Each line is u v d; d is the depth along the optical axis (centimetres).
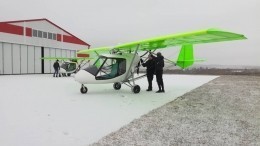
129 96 891
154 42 892
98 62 963
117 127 465
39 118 533
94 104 717
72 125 478
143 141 382
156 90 1080
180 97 855
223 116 556
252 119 529
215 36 726
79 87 1211
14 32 2438
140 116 558
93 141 384
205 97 854
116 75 969
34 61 2722
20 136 406
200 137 403
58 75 2297
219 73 2961
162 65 984
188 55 1307
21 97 845
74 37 3288
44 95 906
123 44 966
